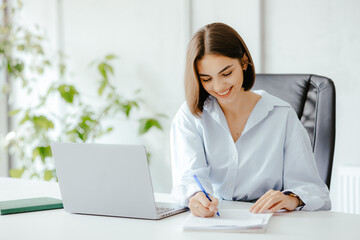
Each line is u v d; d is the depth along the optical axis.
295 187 1.61
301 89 1.95
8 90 3.87
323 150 1.84
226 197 1.72
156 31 3.29
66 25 3.67
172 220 1.36
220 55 1.48
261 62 2.89
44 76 3.82
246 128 1.67
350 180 2.65
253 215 1.34
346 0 2.67
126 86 3.44
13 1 3.90
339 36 2.70
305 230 1.23
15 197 1.73
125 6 3.41
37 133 3.55
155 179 3.36
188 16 3.12
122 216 1.40
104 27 3.51
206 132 1.71
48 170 3.43
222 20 3.02
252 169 1.68
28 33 3.57
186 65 1.56
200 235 1.19
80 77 3.63
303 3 2.79
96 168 1.39
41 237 1.21
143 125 3.14
